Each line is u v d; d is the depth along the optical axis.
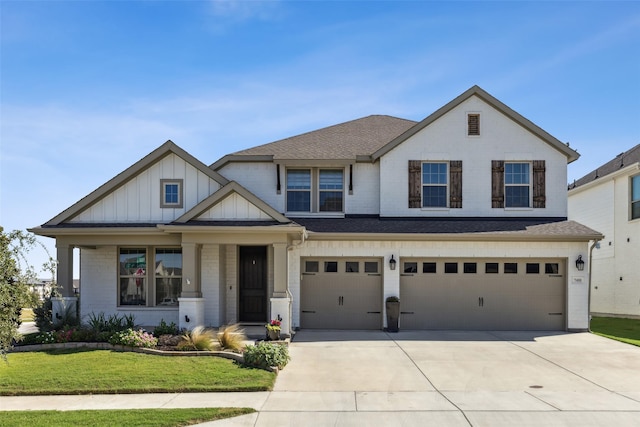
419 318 17.23
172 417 8.30
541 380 10.82
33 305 9.77
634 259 21.83
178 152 16.75
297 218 18.53
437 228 17.44
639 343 14.86
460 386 10.35
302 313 17.30
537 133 18.38
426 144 18.48
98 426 7.88
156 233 15.90
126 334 13.40
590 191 25.58
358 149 19.25
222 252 17.53
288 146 19.62
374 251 17.19
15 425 7.88
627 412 8.73
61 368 11.34
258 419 8.39
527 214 18.38
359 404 9.17
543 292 17.28
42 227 15.98
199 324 15.42
